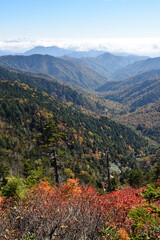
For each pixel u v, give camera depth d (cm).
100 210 522
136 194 1188
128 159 14362
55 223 363
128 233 521
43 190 669
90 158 12131
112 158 13600
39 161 6738
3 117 13675
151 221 499
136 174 3366
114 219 575
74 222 378
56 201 516
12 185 1110
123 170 12331
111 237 419
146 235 454
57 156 1736
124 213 677
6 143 10000
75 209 439
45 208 434
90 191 839
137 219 530
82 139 14562
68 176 5747
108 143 16000
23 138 12181
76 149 12550
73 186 857
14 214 398
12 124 13275
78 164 8950
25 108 15938
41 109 16912
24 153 9675
